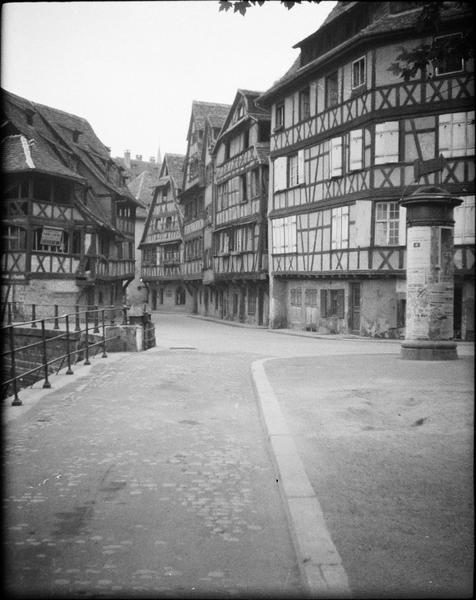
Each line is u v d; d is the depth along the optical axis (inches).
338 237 982.4
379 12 911.7
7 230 1175.6
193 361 606.2
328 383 431.5
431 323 568.7
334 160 982.4
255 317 1370.6
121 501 202.8
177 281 2130.9
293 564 158.4
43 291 1224.2
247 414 346.9
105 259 1471.5
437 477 216.4
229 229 1456.7
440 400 355.6
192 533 177.2
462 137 836.0
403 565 150.4
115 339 716.7
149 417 335.9
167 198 2144.4
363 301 952.3
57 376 490.3
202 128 1785.2
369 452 249.3
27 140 1258.6
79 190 1357.0
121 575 151.3
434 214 558.9
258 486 219.5
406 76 278.7
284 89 1139.3
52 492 211.2
